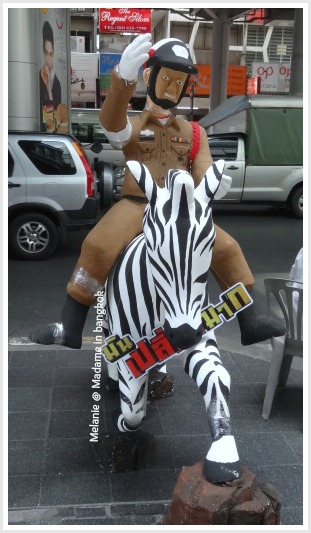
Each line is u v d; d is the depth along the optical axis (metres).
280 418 4.06
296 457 3.57
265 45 26.91
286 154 11.62
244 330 3.30
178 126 3.11
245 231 10.65
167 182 2.45
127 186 3.15
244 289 2.69
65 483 3.23
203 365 2.62
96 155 13.42
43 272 7.79
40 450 3.56
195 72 2.92
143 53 2.69
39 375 4.68
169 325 2.38
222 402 2.55
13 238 8.27
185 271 2.33
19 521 2.91
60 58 11.85
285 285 3.86
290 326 3.90
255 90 22.19
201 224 2.37
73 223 8.34
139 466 3.38
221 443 2.46
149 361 2.80
